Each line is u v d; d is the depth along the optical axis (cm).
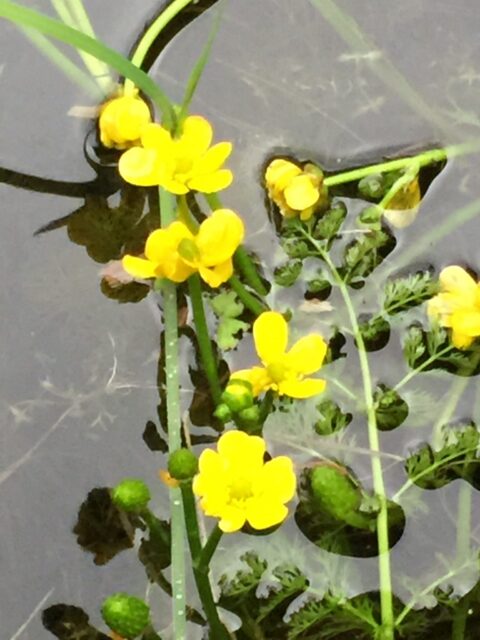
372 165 30
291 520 27
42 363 28
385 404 28
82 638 26
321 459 27
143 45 30
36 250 29
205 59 27
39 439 27
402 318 29
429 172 30
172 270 26
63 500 27
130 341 28
